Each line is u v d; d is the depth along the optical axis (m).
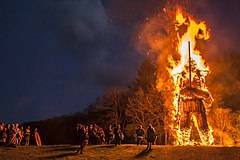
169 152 28.72
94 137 33.62
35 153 28.94
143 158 27.00
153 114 56.00
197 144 34.28
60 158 26.97
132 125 57.22
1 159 26.88
